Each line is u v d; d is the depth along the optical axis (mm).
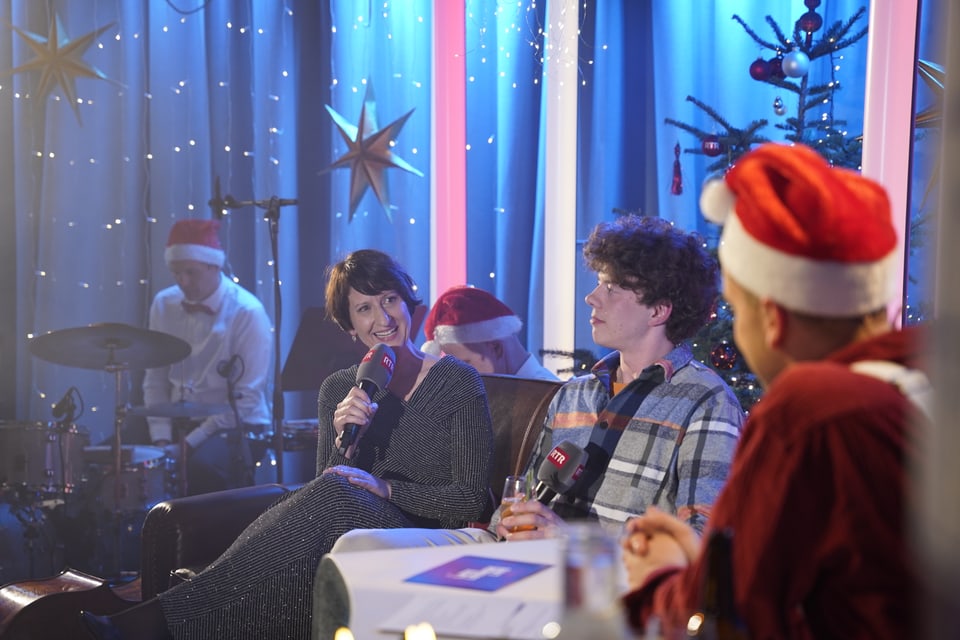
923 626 436
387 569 1407
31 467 4348
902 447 989
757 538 1027
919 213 3162
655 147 5250
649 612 1182
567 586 872
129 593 4094
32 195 5496
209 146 5672
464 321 3697
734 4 5023
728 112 5023
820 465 1013
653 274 2258
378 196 5414
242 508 2965
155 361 4688
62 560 4590
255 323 5375
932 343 446
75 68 5355
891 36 3105
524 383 2967
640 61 5293
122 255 5586
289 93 5738
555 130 5297
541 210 5441
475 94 5516
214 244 5324
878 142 3137
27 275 5496
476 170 5527
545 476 2168
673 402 2238
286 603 2400
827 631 1033
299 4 5730
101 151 5570
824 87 3391
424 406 2748
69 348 4570
